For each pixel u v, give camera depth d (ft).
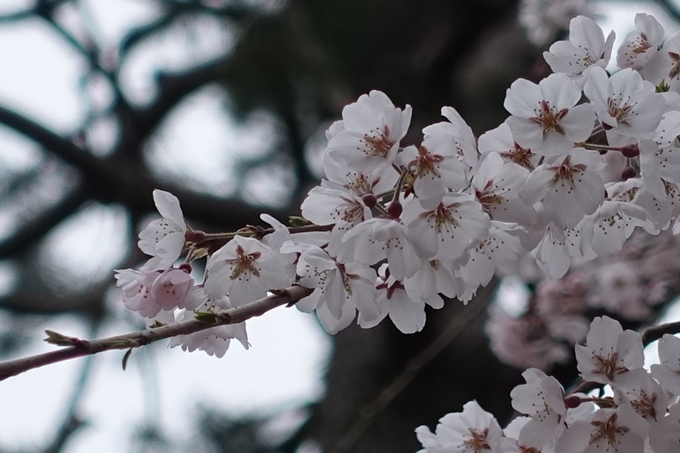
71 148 5.05
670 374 2.28
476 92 4.96
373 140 2.21
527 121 2.23
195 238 2.24
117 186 5.16
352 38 4.97
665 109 2.25
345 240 2.17
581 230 2.34
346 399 4.50
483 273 2.27
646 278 3.76
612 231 2.35
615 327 2.30
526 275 3.81
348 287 2.23
